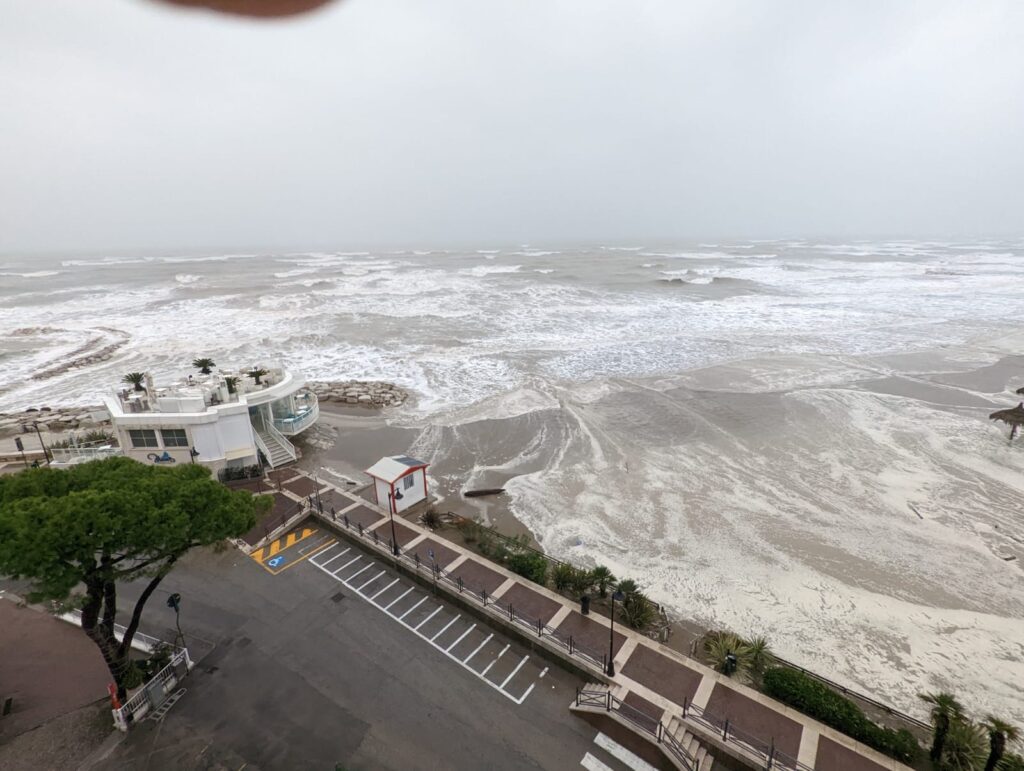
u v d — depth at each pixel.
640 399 36.06
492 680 14.59
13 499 11.96
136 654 15.12
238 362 46.19
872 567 19.53
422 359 46.78
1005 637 16.39
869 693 14.52
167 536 11.74
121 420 23.30
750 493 24.53
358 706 13.71
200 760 12.25
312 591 18.05
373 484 25.44
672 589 18.45
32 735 12.84
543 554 20.28
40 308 74.56
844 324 57.16
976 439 29.20
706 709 13.30
